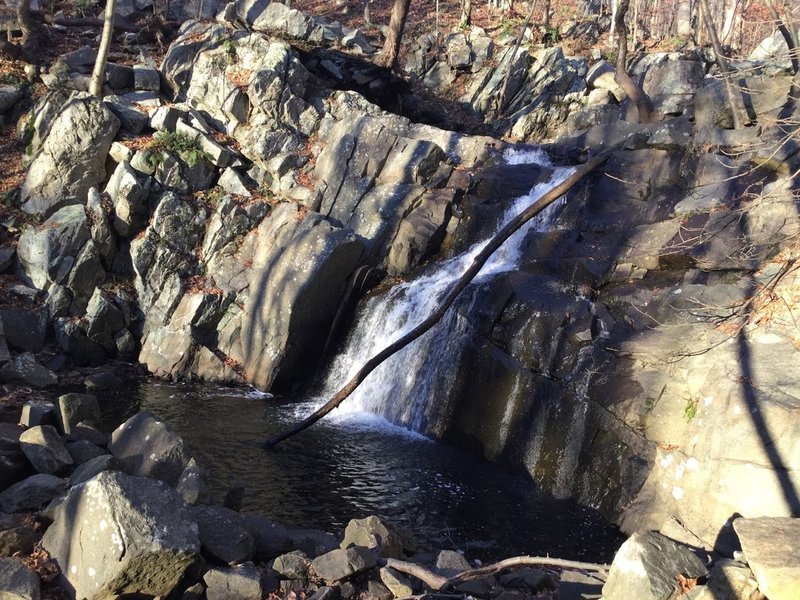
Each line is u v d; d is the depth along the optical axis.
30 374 12.71
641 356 9.80
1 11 19.20
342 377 14.31
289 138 17.31
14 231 15.19
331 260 14.11
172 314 14.66
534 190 15.65
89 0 23.73
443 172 16.36
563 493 9.91
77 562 5.78
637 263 11.90
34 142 16.17
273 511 8.97
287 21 21.88
